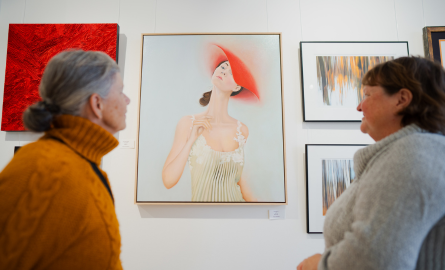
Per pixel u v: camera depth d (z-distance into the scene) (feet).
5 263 1.76
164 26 6.45
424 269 2.05
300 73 6.26
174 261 5.77
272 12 6.49
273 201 5.78
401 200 1.94
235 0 6.53
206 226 5.86
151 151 5.93
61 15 6.46
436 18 6.43
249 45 6.25
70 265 1.99
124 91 6.24
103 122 2.61
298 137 6.10
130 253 5.79
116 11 6.49
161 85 6.11
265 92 6.11
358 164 2.68
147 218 5.88
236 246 5.81
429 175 1.94
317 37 6.40
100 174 2.59
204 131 5.98
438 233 2.03
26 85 6.15
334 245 2.48
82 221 2.03
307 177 5.89
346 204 2.58
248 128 5.99
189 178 5.85
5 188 1.85
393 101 2.53
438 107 2.29
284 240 5.83
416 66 2.47
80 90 2.36
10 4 6.49
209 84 6.13
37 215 1.86
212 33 6.25
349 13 6.47
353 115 6.05
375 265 1.89
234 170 5.87
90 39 6.24
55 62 2.38
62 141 2.33
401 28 6.41
